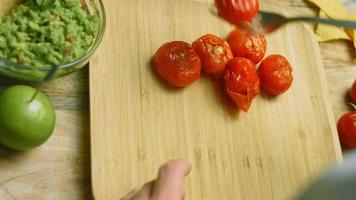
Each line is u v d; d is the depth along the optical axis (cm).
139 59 52
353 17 60
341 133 55
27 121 42
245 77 51
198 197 49
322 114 55
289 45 57
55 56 46
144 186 42
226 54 52
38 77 46
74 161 47
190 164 45
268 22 48
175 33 54
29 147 44
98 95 49
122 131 48
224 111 52
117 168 47
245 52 53
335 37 59
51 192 46
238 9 46
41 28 46
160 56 50
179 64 49
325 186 23
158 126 50
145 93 50
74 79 50
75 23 47
